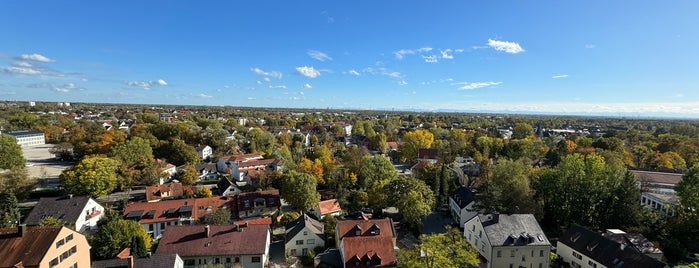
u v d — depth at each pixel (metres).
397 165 148.38
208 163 127.88
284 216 74.56
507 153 141.38
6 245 39.31
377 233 60.41
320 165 106.75
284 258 59.69
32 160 138.00
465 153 150.25
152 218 70.69
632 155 128.12
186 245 53.84
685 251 56.59
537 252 55.62
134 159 109.81
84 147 129.25
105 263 45.69
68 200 69.81
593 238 56.22
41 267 38.06
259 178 101.12
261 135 163.38
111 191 97.06
